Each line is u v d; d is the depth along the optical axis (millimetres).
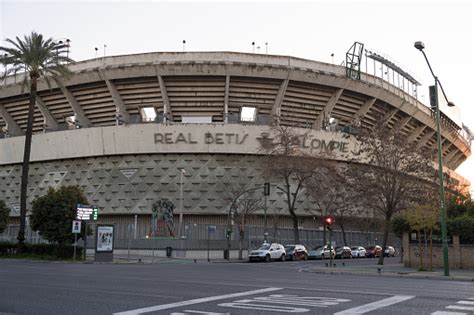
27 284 14984
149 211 56562
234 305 10672
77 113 61531
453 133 80750
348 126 59844
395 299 12094
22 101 64125
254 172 57500
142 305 10562
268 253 42875
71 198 37406
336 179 42844
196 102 58625
